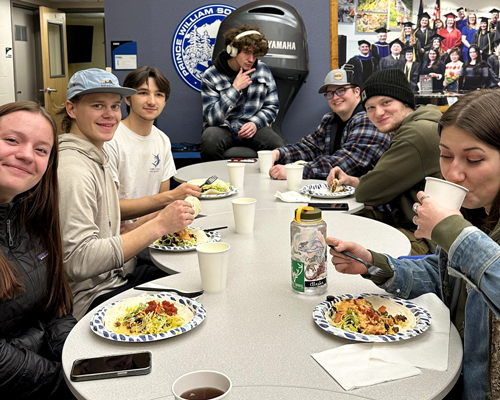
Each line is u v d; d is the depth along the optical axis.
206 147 4.63
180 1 5.58
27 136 1.39
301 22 5.30
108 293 1.94
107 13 5.61
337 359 1.07
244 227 2.01
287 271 1.59
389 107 2.62
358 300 1.31
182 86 5.73
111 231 2.10
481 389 1.13
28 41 10.16
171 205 1.87
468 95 1.21
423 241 2.48
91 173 1.95
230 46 4.58
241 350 1.13
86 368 1.05
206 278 1.42
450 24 5.47
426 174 2.46
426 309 1.31
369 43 5.56
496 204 1.19
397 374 1.02
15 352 1.31
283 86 5.36
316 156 4.04
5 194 1.43
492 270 0.99
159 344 1.16
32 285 1.49
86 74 2.02
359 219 2.22
